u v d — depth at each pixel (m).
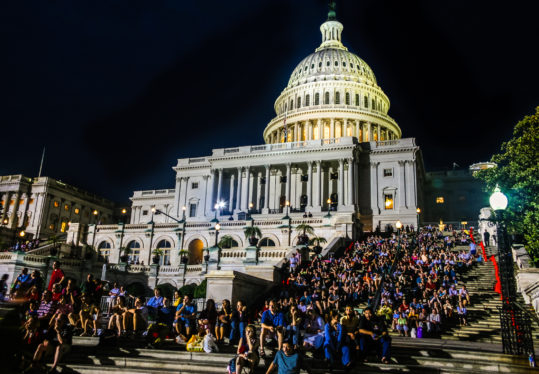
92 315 15.82
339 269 28.80
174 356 13.59
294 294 22.67
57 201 84.00
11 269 38.56
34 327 13.05
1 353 12.12
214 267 38.75
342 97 92.38
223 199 73.25
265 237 50.62
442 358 12.57
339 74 95.94
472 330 19.23
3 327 12.41
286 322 14.05
